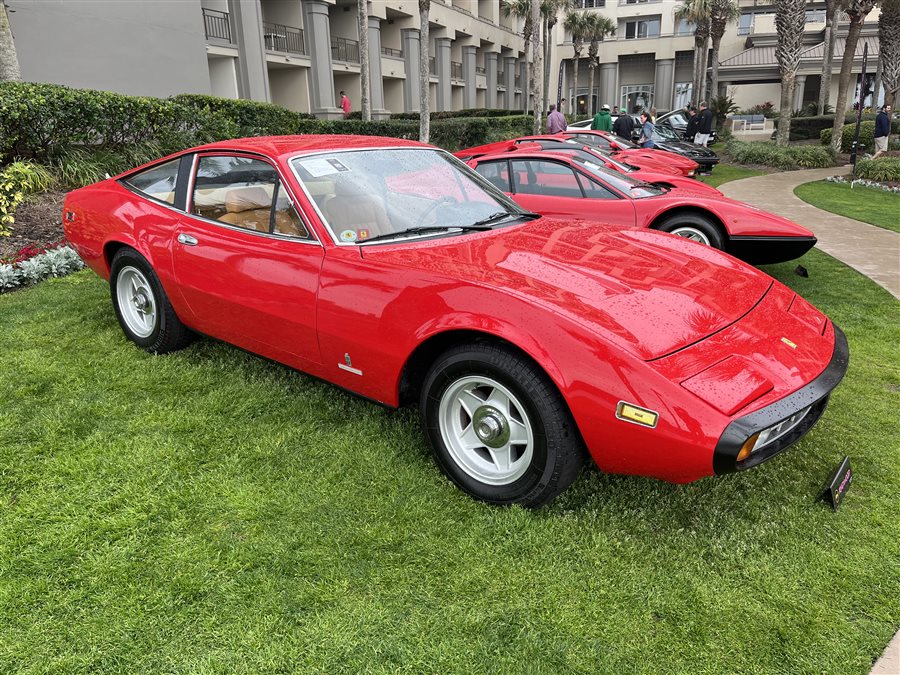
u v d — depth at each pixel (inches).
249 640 80.1
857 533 101.7
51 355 164.9
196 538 98.3
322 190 127.3
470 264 109.0
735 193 550.3
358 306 112.7
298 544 97.3
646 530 101.9
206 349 168.7
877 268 274.5
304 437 127.5
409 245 119.3
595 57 2089.1
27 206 314.2
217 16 863.7
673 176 314.5
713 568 93.9
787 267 277.1
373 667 76.5
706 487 113.8
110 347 170.2
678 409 86.4
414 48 1422.2
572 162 259.8
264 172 131.8
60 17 505.0
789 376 95.0
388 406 117.0
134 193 163.0
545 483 99.1
